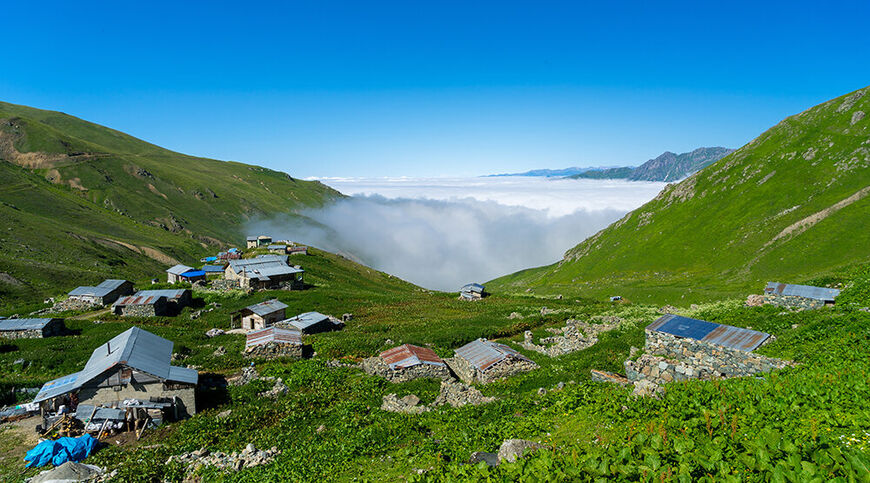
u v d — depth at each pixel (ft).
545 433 60.90
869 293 144.15
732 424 42.09
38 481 74.02
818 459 32.32
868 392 48.80
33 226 506.48
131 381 103.65
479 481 44.24
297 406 106.52
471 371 124.67
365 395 112.16
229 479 71.61
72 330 207.41
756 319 143.23
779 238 428.56
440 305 299.38
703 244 545.44
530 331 182.50
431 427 79.56
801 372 65.05
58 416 98.84
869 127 532.73
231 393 117.39
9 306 306.76
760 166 601.62
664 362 89.56
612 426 55.67
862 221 371.76
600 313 221.25
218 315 246.88
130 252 573.74
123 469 77.20
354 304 290.15
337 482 63.52
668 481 33.22
